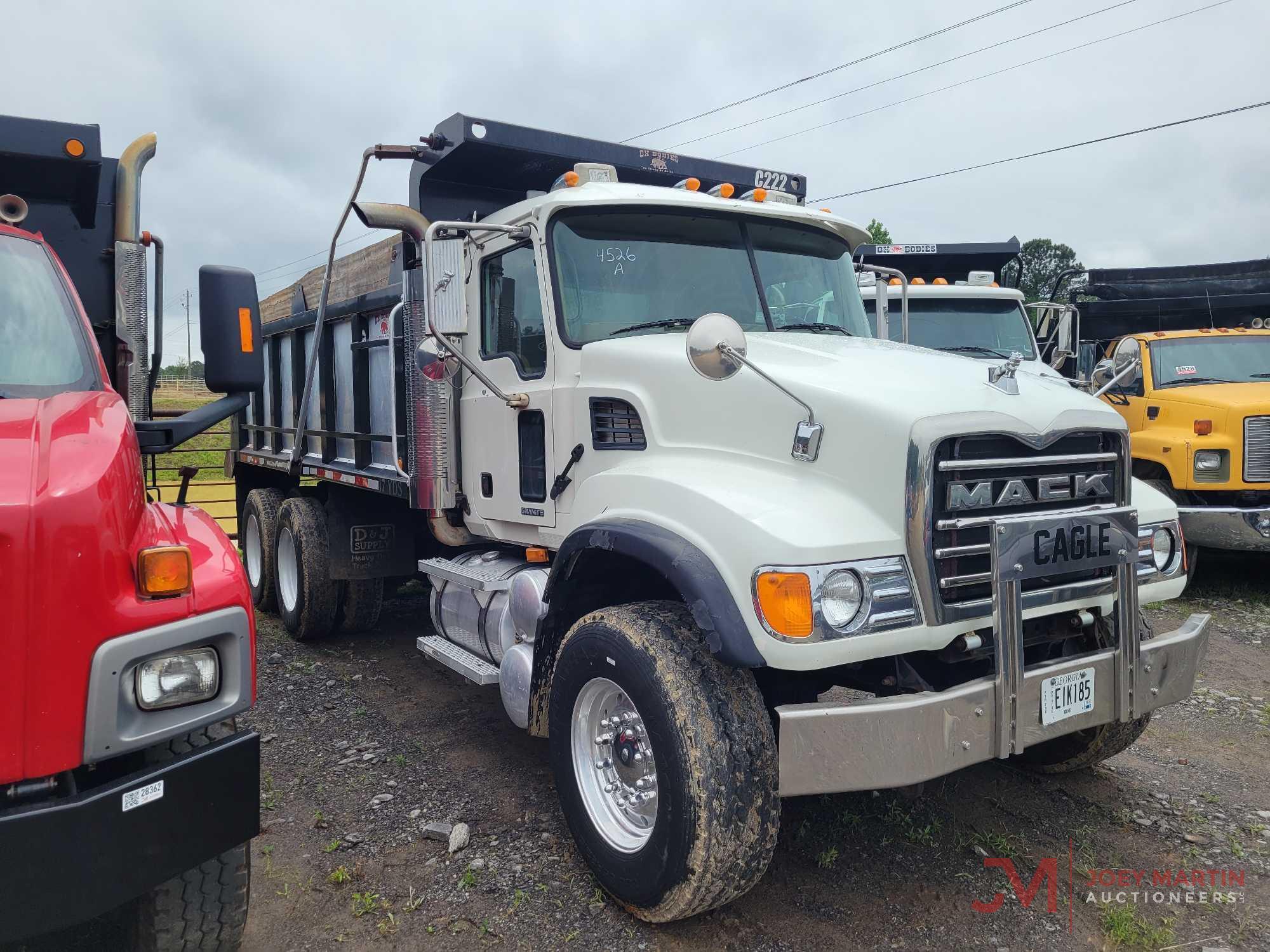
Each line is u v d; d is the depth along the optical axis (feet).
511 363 14.34
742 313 13.96
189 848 7.47
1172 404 28.02
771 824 9.30
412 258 16.67
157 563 7.34
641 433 12.00
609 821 10.66
